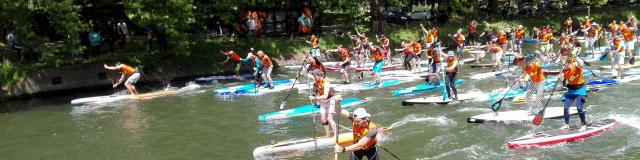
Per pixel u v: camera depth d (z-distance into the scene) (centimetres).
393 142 1345
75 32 2275
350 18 3459
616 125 1374
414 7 5966
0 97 2172
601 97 1777
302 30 3350
